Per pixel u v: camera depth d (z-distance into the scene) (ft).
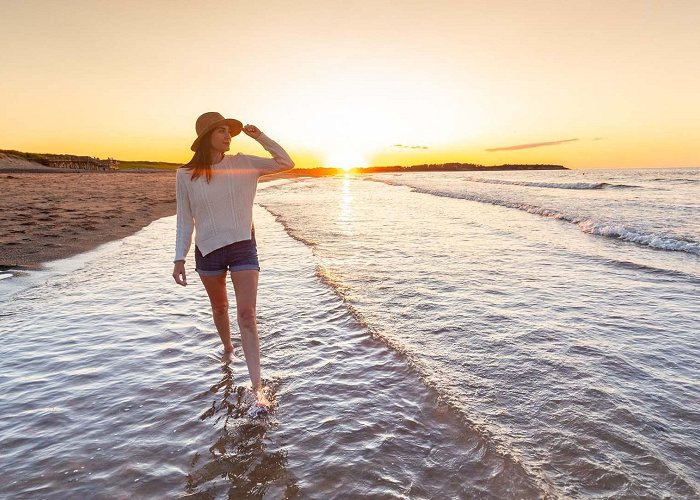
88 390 10.02
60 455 7.62
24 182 132.16
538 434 8.14
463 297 17.39
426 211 55.72
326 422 8.71
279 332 13.76
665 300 16.98
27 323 14.47
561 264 23.57
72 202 64.03
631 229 36.11
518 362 11.40
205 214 10.12
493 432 8.18
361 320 14.47
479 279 20.27
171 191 100.07
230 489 6.77
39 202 62.08
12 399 9.61
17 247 28.02
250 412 8.91
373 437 8.16
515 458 7.38
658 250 28.09
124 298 17.35
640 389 9.95
